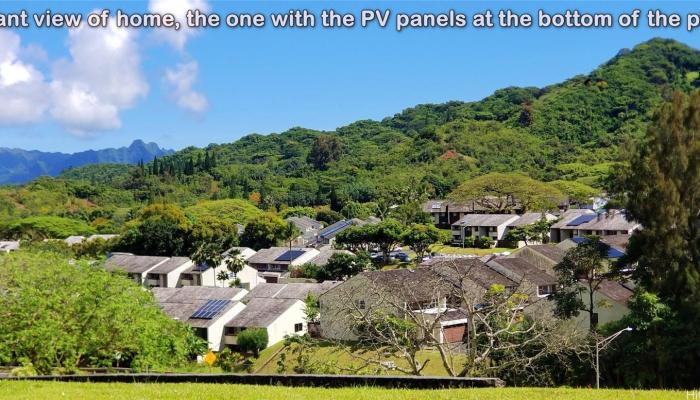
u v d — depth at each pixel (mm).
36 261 32562
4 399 16578
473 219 109250
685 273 37656
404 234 85375
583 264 42844
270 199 153375
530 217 103812
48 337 28156
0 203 139625
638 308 36906
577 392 18172
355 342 40781
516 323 36562
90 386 18750
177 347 33844
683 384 35125
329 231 116062
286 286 61656
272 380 19719
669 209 38562
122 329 30469
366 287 44250
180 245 99250
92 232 123062
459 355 39219
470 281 47688
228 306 56438
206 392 17203
